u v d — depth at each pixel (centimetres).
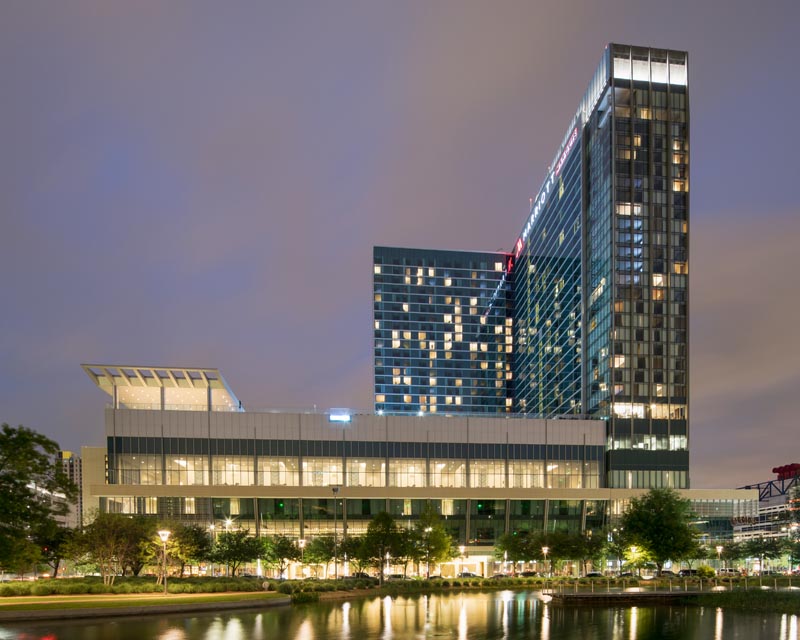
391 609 5509
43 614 4406
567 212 18775
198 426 12556
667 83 16312
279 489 12250
